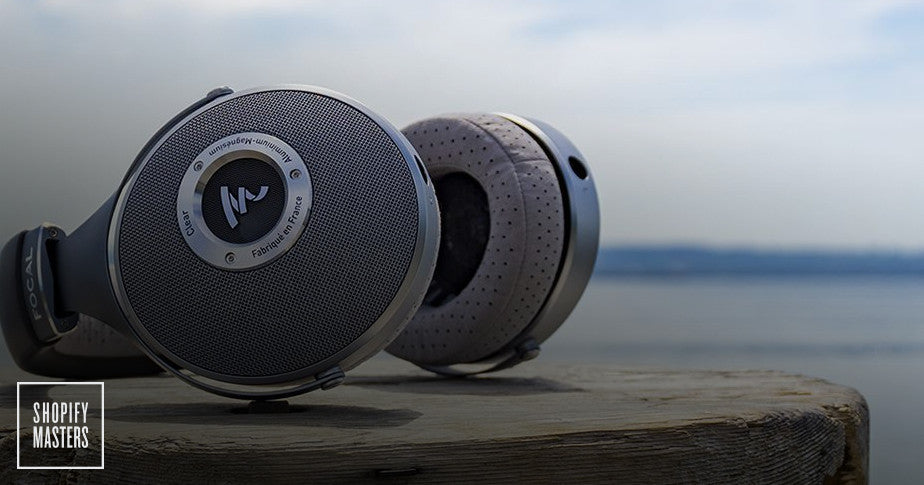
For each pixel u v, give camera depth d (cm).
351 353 60
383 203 60
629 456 58
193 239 60
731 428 60
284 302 60
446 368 79
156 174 62
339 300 60
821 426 65
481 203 74
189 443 55
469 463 56
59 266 64
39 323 64
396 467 55
